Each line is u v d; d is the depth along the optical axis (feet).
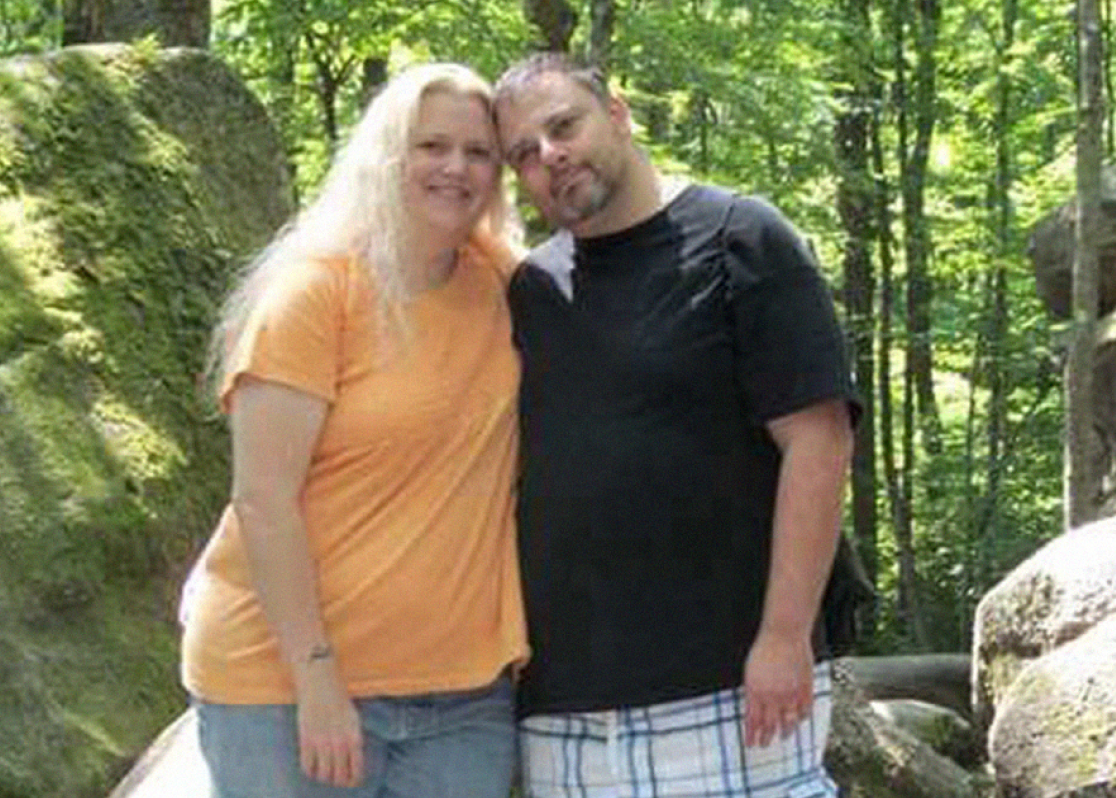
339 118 48.14
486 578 11.50
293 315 11.11
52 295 19.36
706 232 11.27
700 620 11.30
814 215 56.70
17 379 18.48
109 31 30.60
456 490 11.42
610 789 11.47
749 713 11.28
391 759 11.56
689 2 45.34
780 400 11.07
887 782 19.86
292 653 11.14
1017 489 57.06
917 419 65.41
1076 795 17.61
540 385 11.50
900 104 59.06
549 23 41.50
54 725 16.56
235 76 22.30
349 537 11.30
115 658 17.52
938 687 34.96
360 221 11.28
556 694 11.48
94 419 18.84
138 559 18.29
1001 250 57.41
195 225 20.88
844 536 11.96
